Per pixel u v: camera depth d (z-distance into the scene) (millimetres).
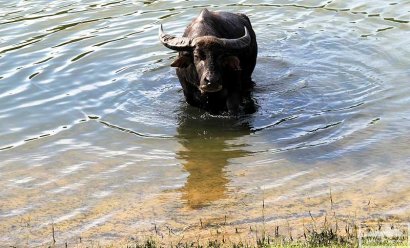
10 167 23953
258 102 28391
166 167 23562
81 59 33125
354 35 34781
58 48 34406
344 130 25453
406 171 22078
